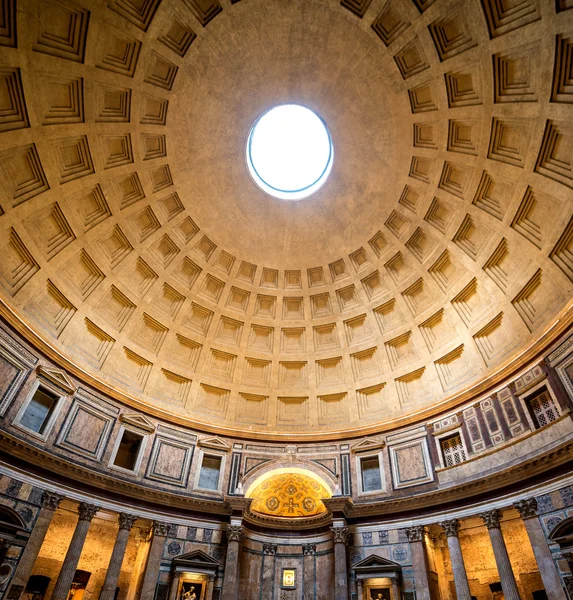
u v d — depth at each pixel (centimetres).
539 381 1820
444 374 2347
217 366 2714
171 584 1927
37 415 1894
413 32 1736
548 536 1554
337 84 2055
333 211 2533
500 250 2088
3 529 1582
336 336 2764
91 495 1911
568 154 1670
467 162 2006
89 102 1831
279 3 1744
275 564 2205
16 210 1866
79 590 2112
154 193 2297
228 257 2675
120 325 2398
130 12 1667
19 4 1478
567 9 1391
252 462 2412
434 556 2036
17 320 1862
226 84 2042
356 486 2264
